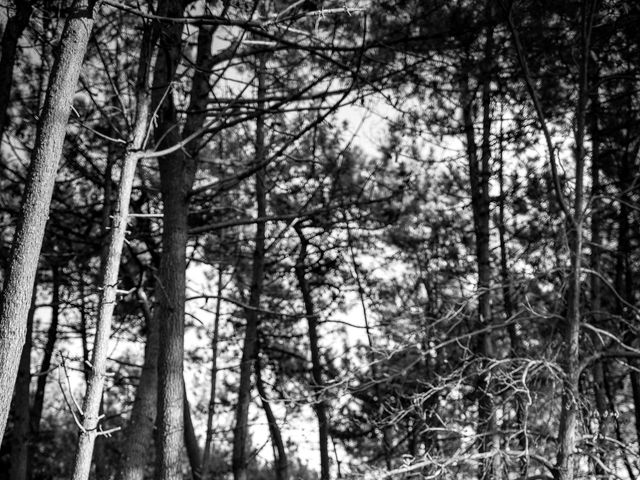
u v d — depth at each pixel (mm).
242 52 10070
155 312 10805
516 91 11125
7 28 8828
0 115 8844
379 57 10188
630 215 11898
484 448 8227
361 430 14156
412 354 11336
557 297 8703
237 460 13211
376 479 7496
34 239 4898
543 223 11711
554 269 8578
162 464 7852
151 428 10172
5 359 4637
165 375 8117
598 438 8148
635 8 9500
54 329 15781
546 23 10172
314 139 11867
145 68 6555
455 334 11266
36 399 17141
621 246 11984
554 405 8617
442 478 7863
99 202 12711
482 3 10055
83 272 14523
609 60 10367
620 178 11742
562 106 10797
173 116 8938
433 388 8227
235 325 16062
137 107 6414
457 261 13250
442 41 9906
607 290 13266
